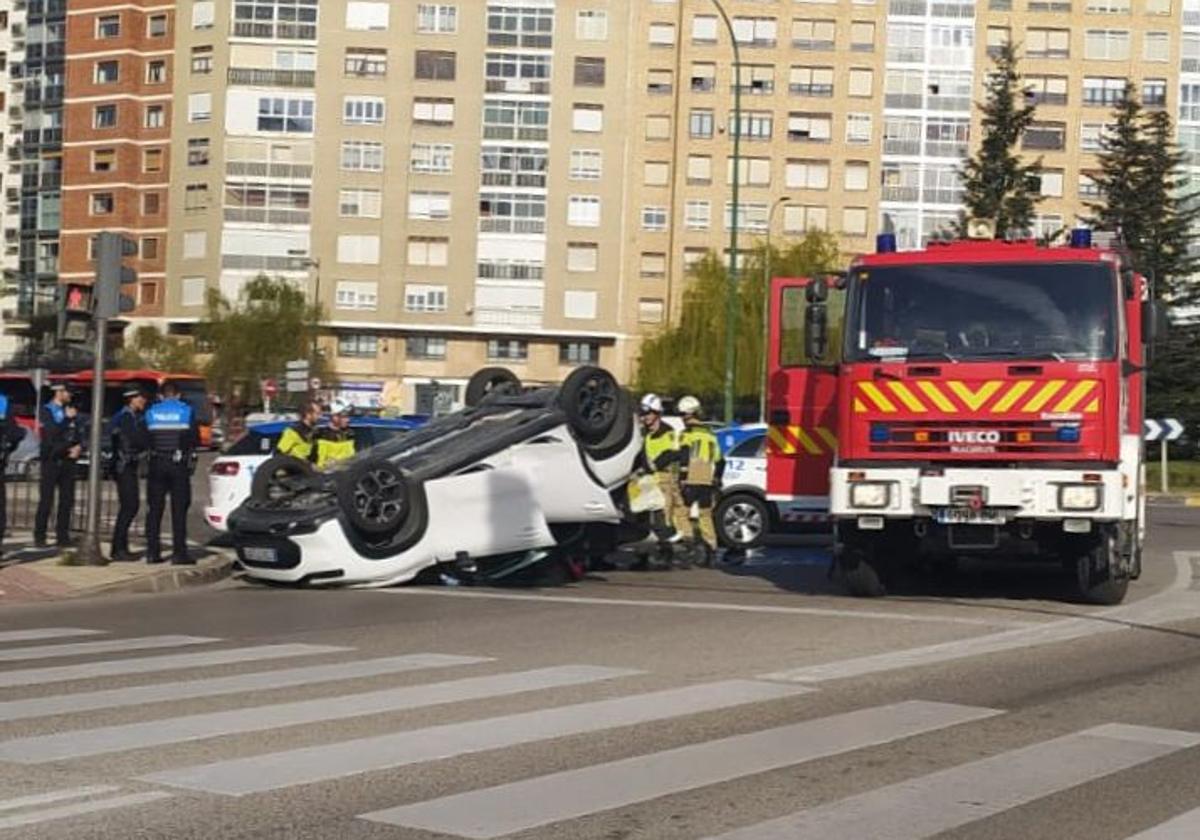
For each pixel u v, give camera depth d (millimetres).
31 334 79875
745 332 63312
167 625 12578
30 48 88000
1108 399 13109
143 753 7246
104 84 78875
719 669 10164
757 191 76812
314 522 15289
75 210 79438
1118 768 7398
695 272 67125
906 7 76500
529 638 11695
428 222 74688
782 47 76750
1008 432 13258
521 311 75062
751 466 20844
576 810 6316
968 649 11297
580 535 16703
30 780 6668
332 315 74562
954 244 13852
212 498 19688
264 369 69438
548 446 16250
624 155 75250
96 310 16828
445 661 10383
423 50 74562
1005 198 54688
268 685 9273
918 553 15180
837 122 76750
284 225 74812
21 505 26562
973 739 8016
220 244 75000
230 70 74875
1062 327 13266
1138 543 15125
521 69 74500
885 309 13711
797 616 13242
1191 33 76062
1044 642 11766
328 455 17906
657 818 6227
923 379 13453
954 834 6141
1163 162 53438
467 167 74750
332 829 5961
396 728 7957
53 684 9266
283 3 74500
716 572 18109
